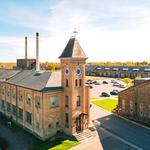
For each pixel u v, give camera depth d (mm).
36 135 38750
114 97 77000
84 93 39406
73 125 37531
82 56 38188
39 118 37469
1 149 33906
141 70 138625
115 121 47188
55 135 38156
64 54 37969
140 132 40344
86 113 40938
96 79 138125
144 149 33062
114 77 153250
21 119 44000
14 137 38625
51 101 37406
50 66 148375
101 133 39656
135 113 48406
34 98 38719
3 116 51219
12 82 47812
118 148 33281
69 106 37625
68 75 37594
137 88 47656
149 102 44656
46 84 37594
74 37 38688
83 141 35906
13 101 47031
